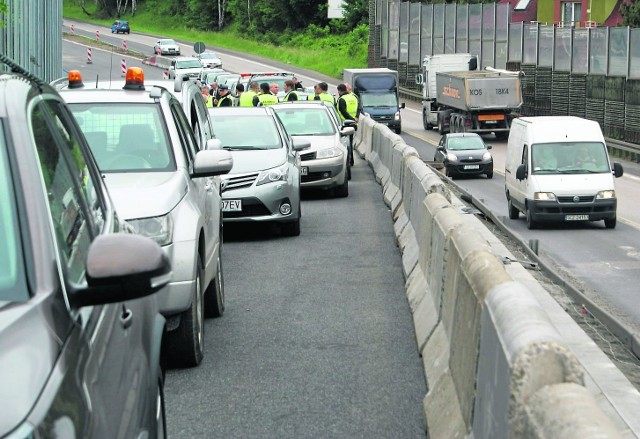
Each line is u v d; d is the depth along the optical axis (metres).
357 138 48.22
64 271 4.30
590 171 33.34
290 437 8.55
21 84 5.09
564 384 4.52
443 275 10.48
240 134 21.69
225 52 149.12
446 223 10.73
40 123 4.99
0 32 28.72
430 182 14.84
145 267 4.19
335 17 147.25
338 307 13.88
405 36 114.44
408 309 13.73
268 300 14.38
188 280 10.23
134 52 140.50
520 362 4.97
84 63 124.81
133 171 11.16
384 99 73.62
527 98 82.56
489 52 95.81
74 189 5.20
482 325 6.80
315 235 21.34
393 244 19.98
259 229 22.34
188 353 10.57
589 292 21.42
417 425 8.89
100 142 11.50
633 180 48.28
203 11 172.12
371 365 10.83
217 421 8.98
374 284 15.63
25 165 4.48
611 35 66.50
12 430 3.28
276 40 153.00
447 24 102.75
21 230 4.25
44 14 40.50
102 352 4.42
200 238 11.20
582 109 72.19
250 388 9.98
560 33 76.31
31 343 3.73
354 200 28.56
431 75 78.56
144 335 5.65
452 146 49.66
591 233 31.86
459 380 7.97
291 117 30.42
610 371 9.85
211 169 11.43
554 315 12.14
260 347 11.60
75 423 3.61
